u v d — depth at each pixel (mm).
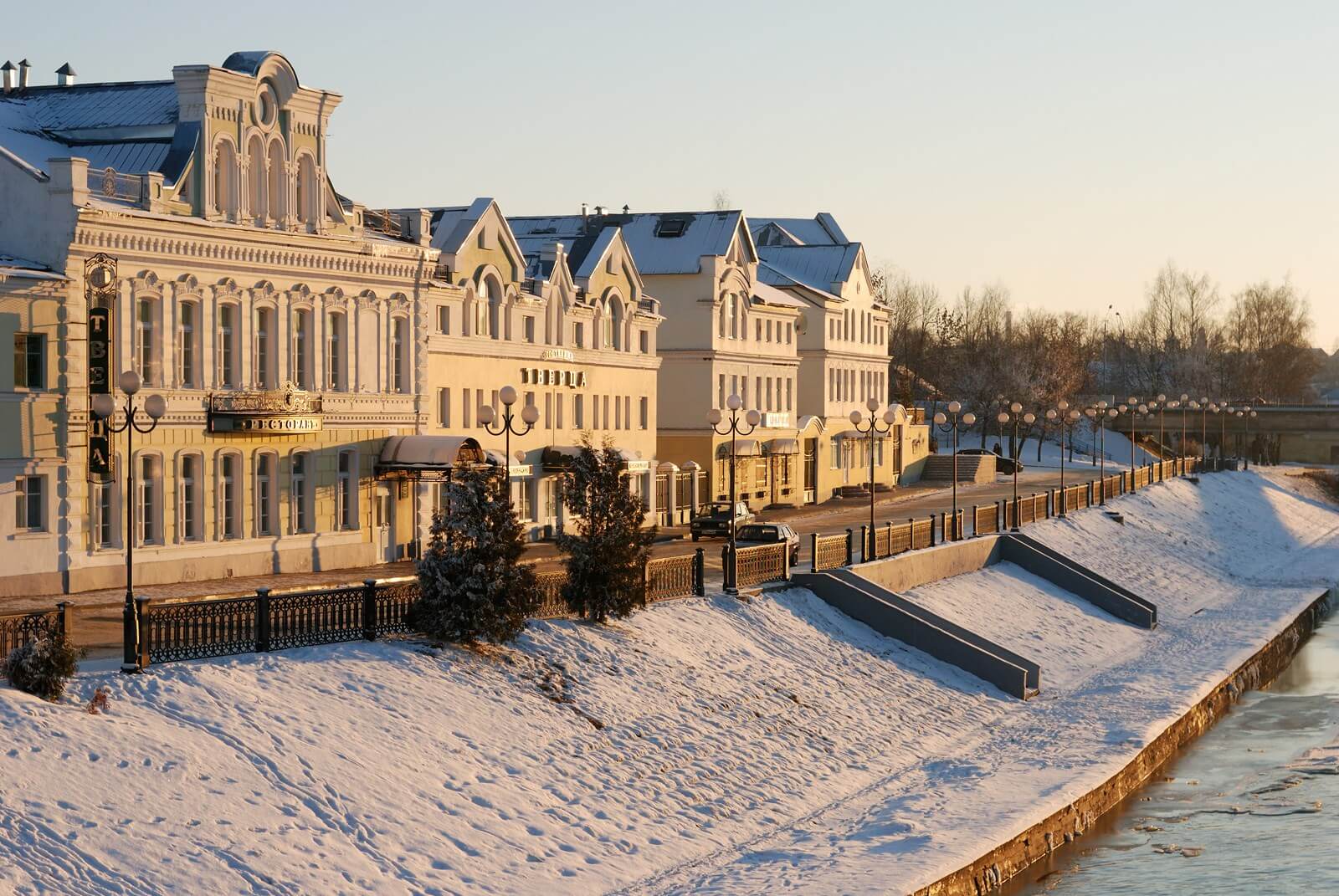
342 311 50156
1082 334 195125
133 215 42094
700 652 39500
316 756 27062
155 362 43438
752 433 82688
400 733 29094
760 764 34594
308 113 48812
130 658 27469
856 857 29344
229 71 45250
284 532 47906
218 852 23578
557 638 36188
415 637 33344
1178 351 179625
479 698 31766
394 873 24969
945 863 29016
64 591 41000
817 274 97125
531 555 56406
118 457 42156
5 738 23969
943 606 53875
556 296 64750
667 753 33250
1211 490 108062
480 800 28203
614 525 38344
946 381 154250
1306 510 119000
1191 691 48031
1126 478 98312
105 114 47875
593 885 26641
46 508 40812
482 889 25406
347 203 51719
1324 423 146500
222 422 45031
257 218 47031
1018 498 71125
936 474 110625
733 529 45250
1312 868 32094
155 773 24703
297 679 29406
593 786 30500
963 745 40438
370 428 51375
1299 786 39219
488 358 59250
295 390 47500
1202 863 32531
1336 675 57500
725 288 79500
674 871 28219
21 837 22156
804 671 41406
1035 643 53750
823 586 47844
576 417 66625
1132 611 61469
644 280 79062
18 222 41219
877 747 38438
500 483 34531
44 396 40500
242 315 46188
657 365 74125
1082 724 42906
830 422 93500
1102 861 32719
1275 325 176000
